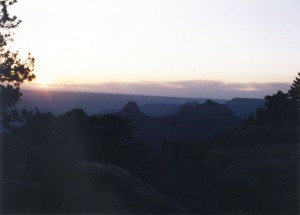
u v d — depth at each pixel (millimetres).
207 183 17234
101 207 14398
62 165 16531
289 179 16391
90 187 15133
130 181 16484
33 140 20891
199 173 18266
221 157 18844
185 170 18984
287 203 15344
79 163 16609
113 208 14453
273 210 15125
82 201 14445
